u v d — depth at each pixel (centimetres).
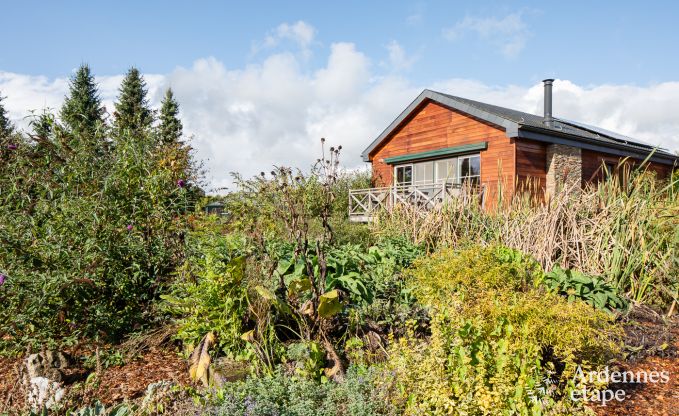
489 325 314
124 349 390
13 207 431
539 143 1284
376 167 1662
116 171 457
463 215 742
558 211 625
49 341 379
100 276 412
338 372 330
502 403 256
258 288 351
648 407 315
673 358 403
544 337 314
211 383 309
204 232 475
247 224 491
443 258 522
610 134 1598
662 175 1641
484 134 1303
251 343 347
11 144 457
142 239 452
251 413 255
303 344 344
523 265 495
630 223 593
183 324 387
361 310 421
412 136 1527
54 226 412
